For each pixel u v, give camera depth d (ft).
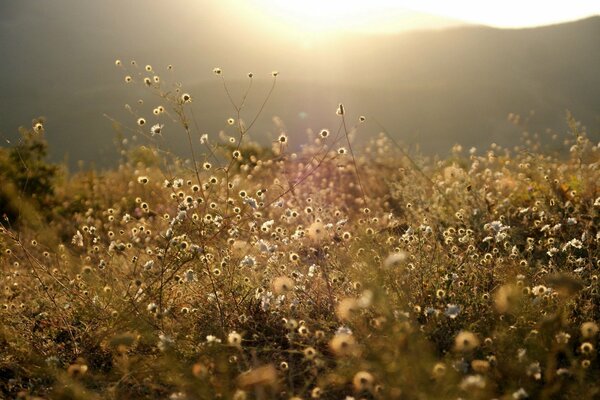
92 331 13.10
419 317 12.18
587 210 17.83
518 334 11.05
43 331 13.75
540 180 22.74
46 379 11.85
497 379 10.19
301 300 13.25
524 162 25.00
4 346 13.11
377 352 10.69
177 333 12.57
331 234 15.80
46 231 23.04
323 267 14.01
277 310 13.20
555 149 28.40
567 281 11.39
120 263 17.03
